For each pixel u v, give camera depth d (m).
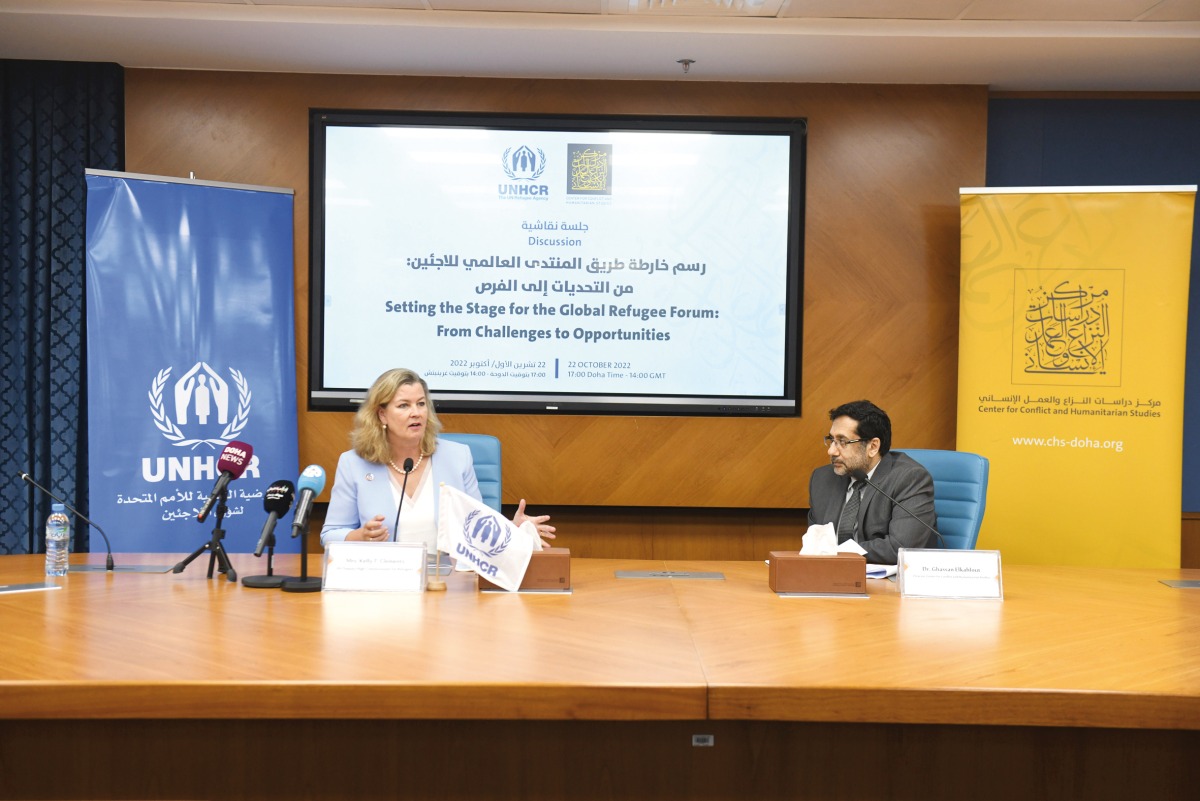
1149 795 1.79
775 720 1.72
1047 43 4.17
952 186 4.70
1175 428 4.30
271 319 4.47
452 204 4.64
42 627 2.06
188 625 2.09
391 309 4.64
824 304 4.68
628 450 4.65
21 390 4.55
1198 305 4.91
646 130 4.64
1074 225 4.36
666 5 3.97
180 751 1.78
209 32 4.15
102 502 4.13
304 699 1.66
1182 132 4.86
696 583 2.73
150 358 4.22
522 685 1.67
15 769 1.77
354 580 2.53
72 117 4.55
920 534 3.02
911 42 4.16
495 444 3.84
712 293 4.66
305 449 4.64
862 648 1.96
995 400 4.42
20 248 4.53
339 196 4.62
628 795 1.79
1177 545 4.29
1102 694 1.67
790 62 4.41
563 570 2.57
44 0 3.94
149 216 4.25
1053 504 4.38
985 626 2.19
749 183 4.66
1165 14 3.99
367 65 4.52
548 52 4.32
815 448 4.67
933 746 1.79
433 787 1.79
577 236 4.65
